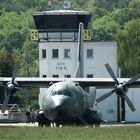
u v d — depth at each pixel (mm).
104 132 131000
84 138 120250
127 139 119125
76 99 148750
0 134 127625
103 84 168000
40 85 170875
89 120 157125
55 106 145125
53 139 118938
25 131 134125
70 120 149250
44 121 155875
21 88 161375
